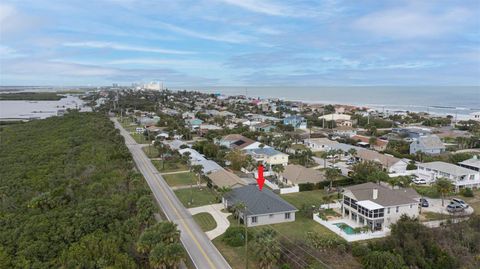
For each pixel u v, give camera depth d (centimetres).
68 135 12606
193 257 4469
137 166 9488
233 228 5075
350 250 4544
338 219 5734
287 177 7719
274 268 4044
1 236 4534
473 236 4794
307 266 4053
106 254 4047
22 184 6775
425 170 8306
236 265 4256
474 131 14200
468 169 7869
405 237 4606
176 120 17700
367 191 5719
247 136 13338
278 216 5597
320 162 9869
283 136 13138
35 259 4088
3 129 15025
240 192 6234
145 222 4878
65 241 4516
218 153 10175
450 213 5919
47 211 5362
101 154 9194
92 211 5075
